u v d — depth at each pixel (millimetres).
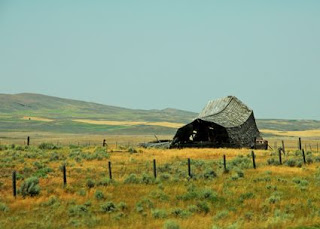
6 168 62969
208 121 114938
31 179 48656
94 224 33438
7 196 44031
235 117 123688
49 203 40906
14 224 33562
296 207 37375
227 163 68188
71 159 77000
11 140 196250
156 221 33469
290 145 162875
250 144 118938
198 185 49375
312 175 54938
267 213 35812
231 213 36094
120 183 51031
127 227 31656
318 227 28688
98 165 68188
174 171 60812
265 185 48344
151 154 90125
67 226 33219
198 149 106375
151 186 49062
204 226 30406
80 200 42406
